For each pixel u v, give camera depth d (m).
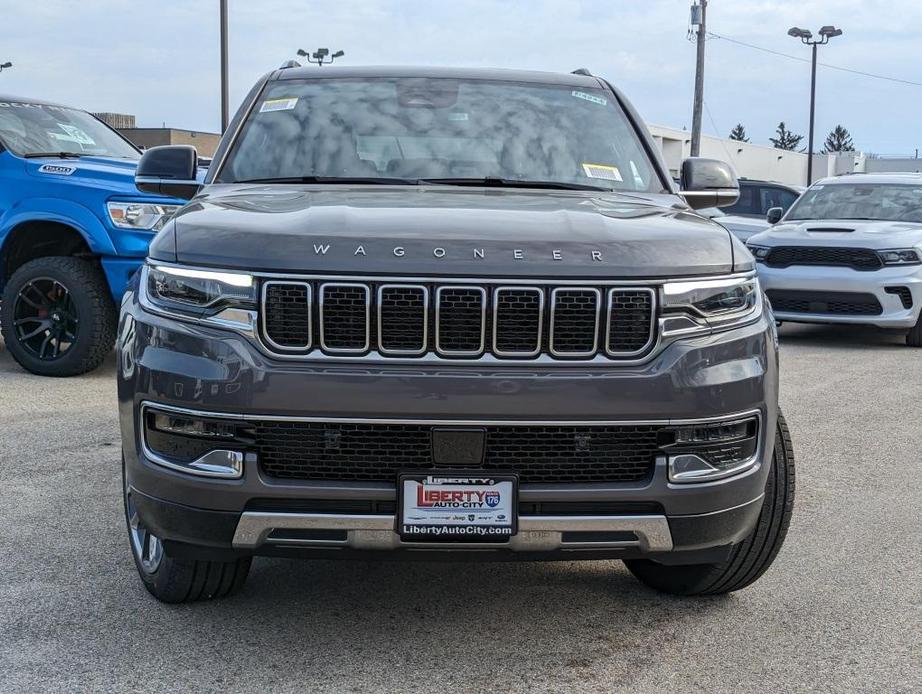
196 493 3.01
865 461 5.98
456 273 2.93
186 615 3.55
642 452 3.03
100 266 7.84
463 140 4.30
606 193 4.03
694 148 36.25
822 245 11.12
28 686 3.03
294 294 2.95
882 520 4.83
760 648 3.38
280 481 2.96
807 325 13.48
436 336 2.94
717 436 3.09
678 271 3.06
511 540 2.97
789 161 76.31
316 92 4.55
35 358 7.86
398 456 2.95
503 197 3.71
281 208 3.38
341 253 2.96
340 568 4.05
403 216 3.20
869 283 10.92
